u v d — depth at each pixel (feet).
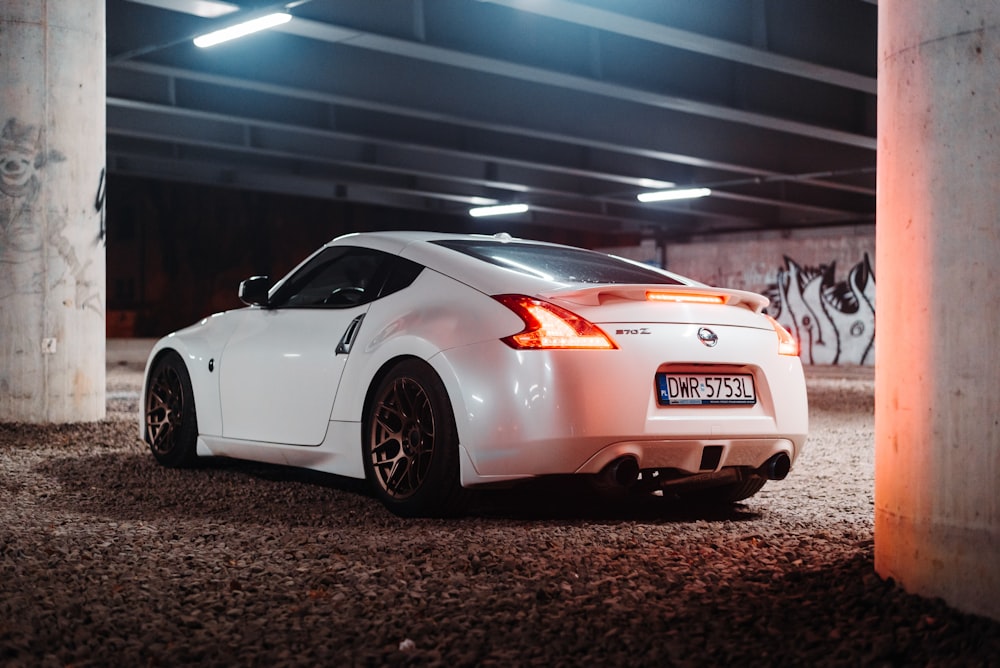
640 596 11.18
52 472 20.54
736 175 81.82
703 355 15.19
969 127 10.07
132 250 160.76
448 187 90.79
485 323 14.89
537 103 60.59
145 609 10.82
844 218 100.17
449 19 44.78
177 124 68.85
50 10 28.25
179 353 20.85
